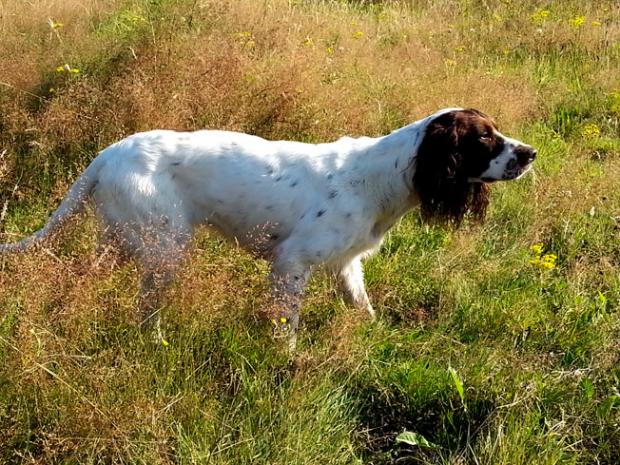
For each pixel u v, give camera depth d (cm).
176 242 364
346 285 398
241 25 717
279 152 376
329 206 366
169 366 310
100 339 317
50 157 483
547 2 1042
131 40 601
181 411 293
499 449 289
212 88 527
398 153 371
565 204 496
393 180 372
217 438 287
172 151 364
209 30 667
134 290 342
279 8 827
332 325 359
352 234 371
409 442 305
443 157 364
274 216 371
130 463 271
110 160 359
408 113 612
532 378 330
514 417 308
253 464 279
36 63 580
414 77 673
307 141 526
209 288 336
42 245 335
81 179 364
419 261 436
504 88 675
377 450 314
